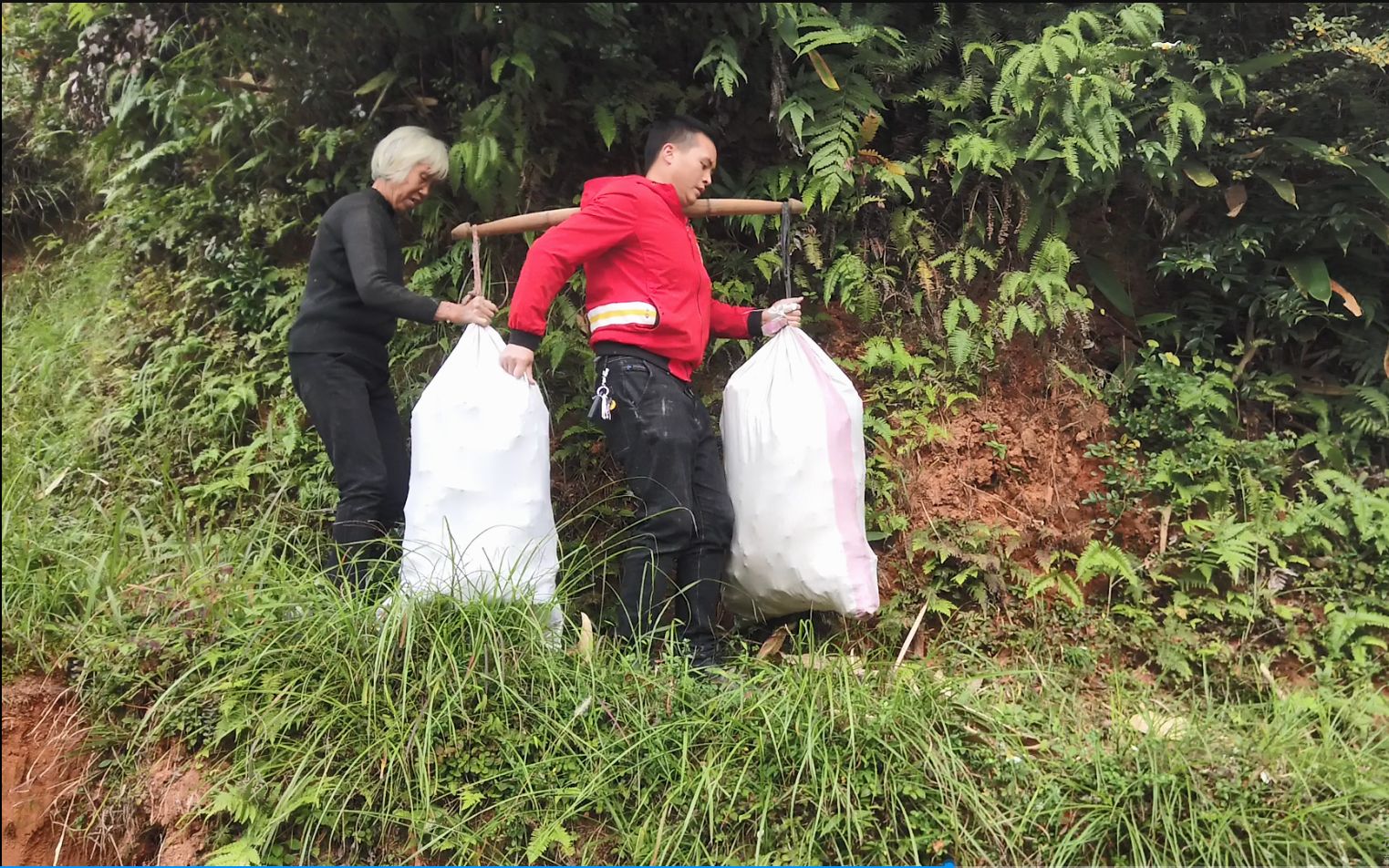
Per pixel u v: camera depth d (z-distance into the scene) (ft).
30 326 14.34
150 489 11.52
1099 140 10.52
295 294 12.17
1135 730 8.26
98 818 8.25
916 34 12.14
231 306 12.50
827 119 11.20
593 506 10.62
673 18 11.59
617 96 11.46
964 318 11.10
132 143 14.20
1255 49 11.92
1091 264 11.62
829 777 7.52
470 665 8.02
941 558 10.02
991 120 11.32
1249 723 8.67
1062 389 11.07
